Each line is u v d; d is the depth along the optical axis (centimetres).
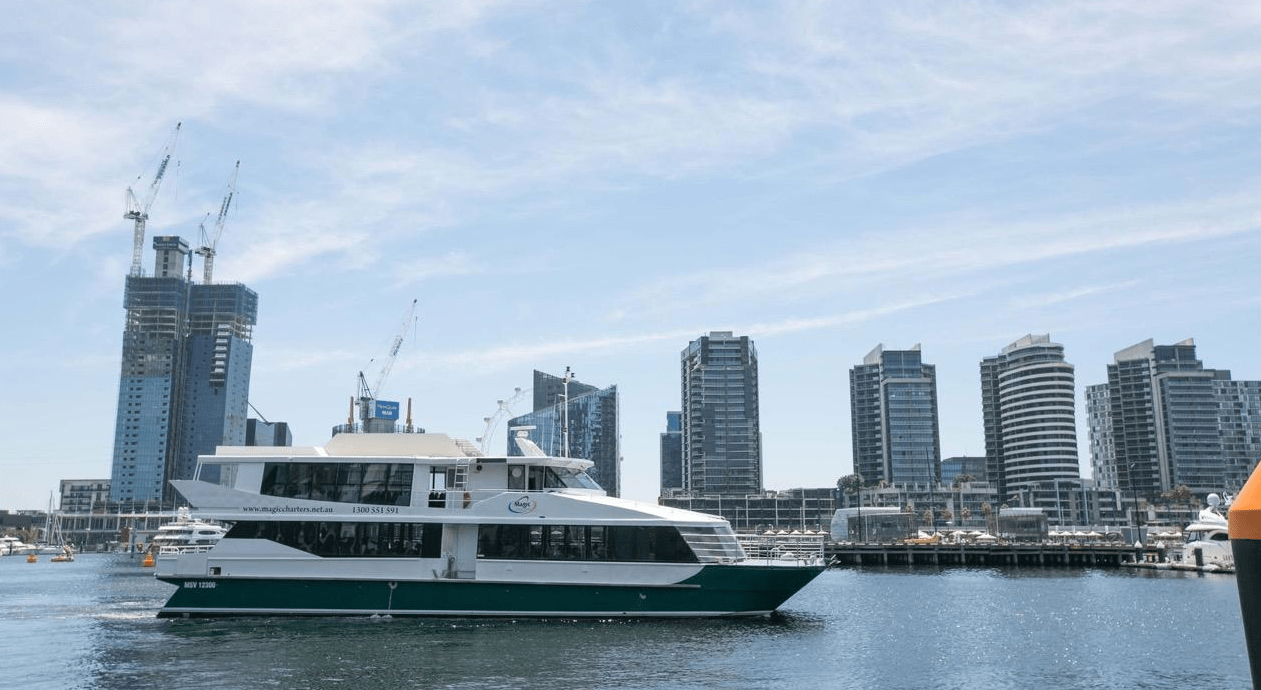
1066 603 7362
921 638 5047
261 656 3875
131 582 10506
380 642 4141
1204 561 11412
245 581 4681
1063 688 3700
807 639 4512
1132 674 4022
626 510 4712
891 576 11631
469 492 4800
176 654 3928
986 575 11650
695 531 4697
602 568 4659
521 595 4650
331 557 4678
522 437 5253
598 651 3988
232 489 4766
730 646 4169
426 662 3747
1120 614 6450
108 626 4919
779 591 4753
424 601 4653
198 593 4691
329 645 4081
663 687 3394
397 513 4753
